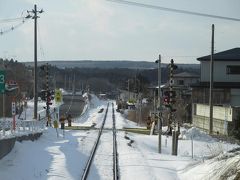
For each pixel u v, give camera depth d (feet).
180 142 118.01
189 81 338.95
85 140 108.47
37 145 84.28
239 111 135.85
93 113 295.48
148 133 146.51
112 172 59.41
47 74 153.07
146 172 58.23
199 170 56.90
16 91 196.85
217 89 192.75
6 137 62.44
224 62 196.34
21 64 411.95
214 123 154.30
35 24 139.13
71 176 53.78
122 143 103.14
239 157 49.96
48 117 153.38
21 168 53.42
